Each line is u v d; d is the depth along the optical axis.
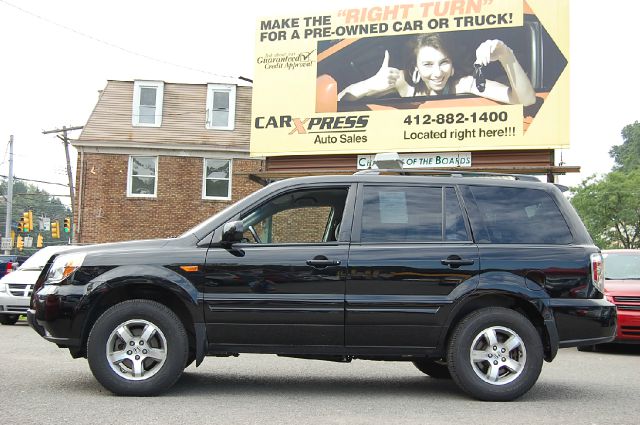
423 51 19.05
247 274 6.27
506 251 6.45
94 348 6.14
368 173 7.05
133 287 6.46
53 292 6.27
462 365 6.28
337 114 19.48
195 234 6.45
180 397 6.28
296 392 6.74
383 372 8.35
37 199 73.38
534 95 18.05
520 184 6.79
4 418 5.28
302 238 6.64
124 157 26.17
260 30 20.31
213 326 6.24
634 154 83.50
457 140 18.47
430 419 5.54
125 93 27.27
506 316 6.30
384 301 6.26
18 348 9.74
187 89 27.38
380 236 6.46
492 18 18.59
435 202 6.64
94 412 5.52
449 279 6.32
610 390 7.18
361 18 19.62
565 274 6.42
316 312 6.23
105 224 25.88
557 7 18.17
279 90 19.97
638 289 10.84
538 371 6.29
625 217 49.81
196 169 26.25
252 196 6.62
